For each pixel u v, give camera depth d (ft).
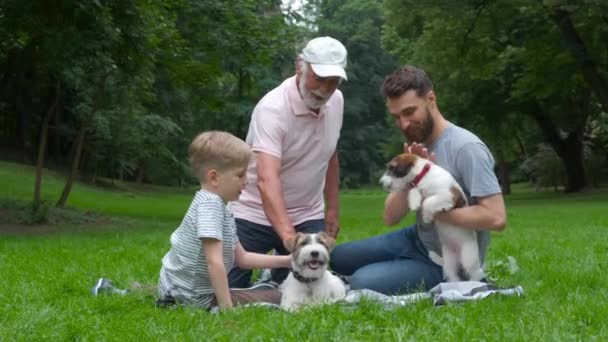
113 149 116.16
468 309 15.48
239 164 17.19
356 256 19.95
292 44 66.64
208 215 16.71
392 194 19.01
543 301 16.89
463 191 17.81
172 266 17.53
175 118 120.37
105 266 25.86
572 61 92.53
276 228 18.33
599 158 143.33
